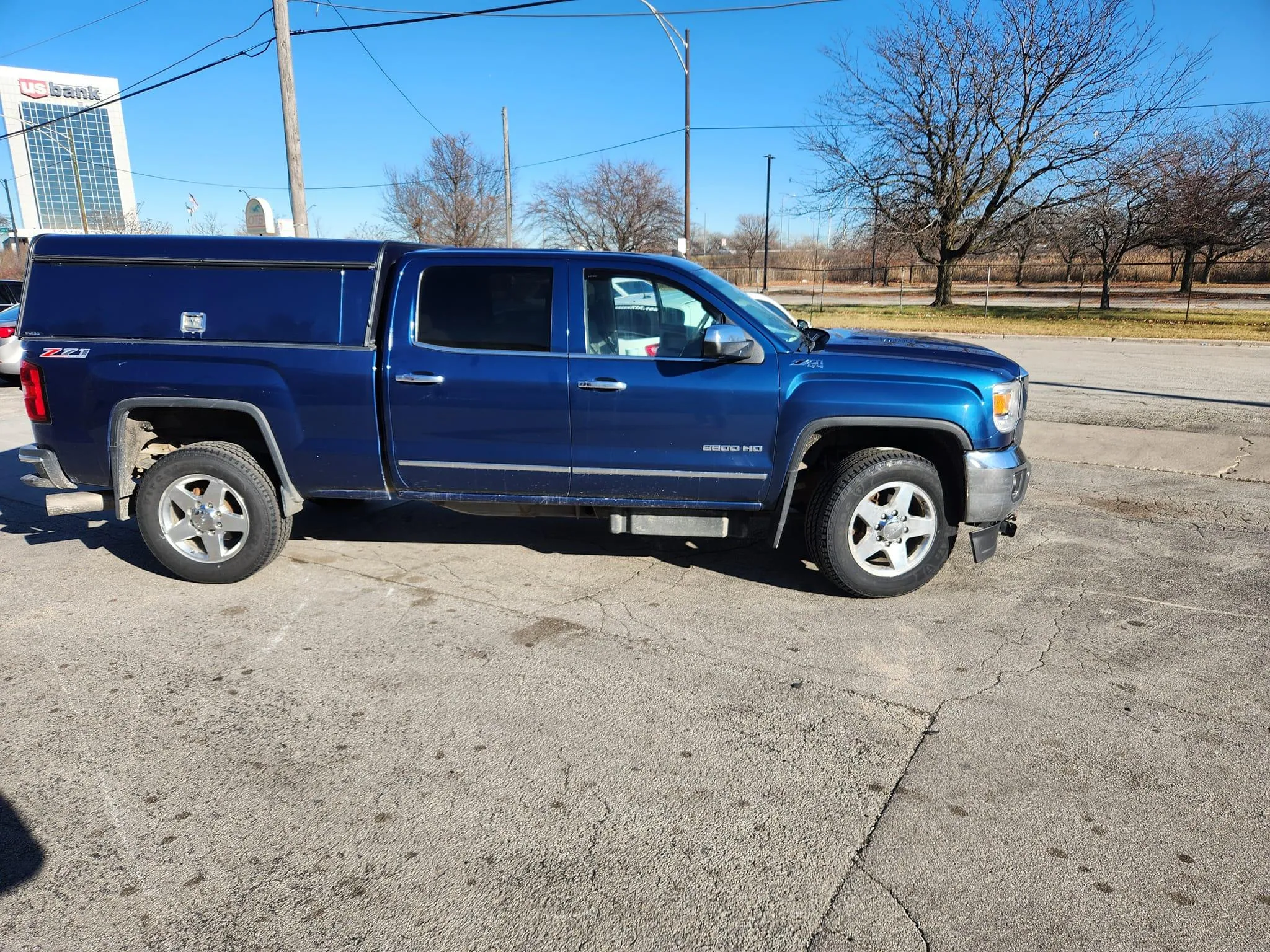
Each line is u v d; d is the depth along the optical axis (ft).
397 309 15.06
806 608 15.06
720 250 222.48
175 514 15.87
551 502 15.67
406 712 11.43
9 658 12.97
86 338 15.38
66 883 8.18
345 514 20.94
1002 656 13.17
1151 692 12.03
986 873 8.38
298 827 9.03
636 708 11.57
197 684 12.17
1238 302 114.62
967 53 96.17
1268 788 9.77
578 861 8.55
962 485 14.78
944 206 105.40
